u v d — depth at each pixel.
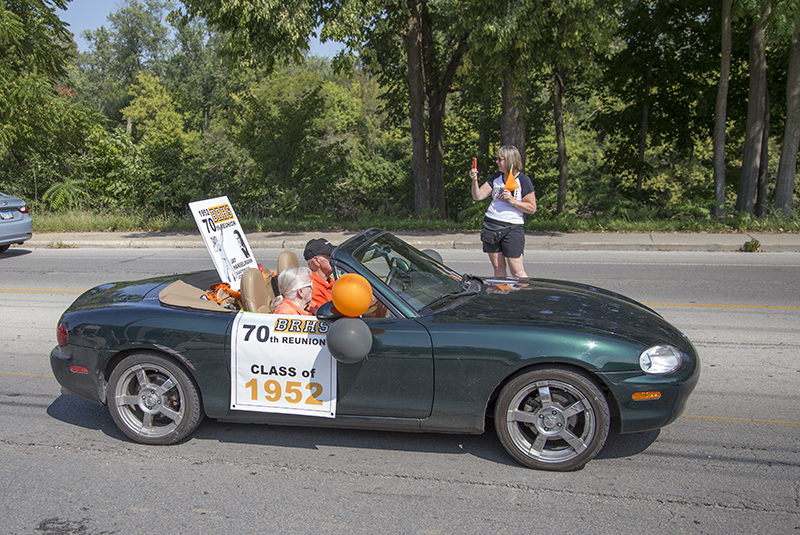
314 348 3.93
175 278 5.12
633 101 26.80
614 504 3.36
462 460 3.95
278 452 4.13
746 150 18.84
